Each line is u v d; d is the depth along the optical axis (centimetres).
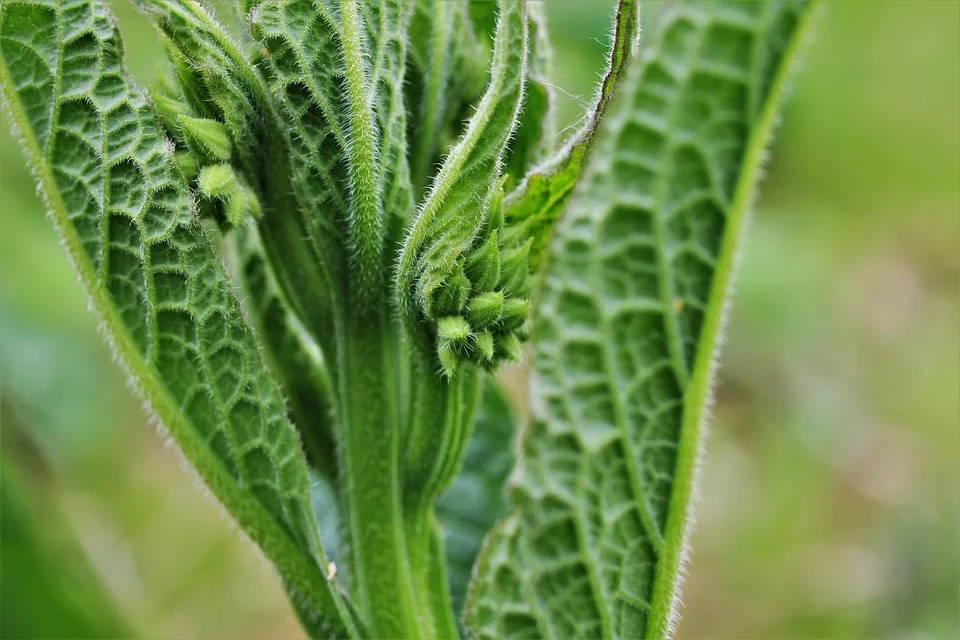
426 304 30
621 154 30
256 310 33
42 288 63
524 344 32
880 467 69
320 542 31
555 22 60
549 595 31
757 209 79
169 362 31
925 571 58
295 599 32
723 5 29
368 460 31
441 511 36
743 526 63
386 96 30
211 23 30
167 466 66
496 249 30
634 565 31
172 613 60
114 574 52
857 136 86
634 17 30
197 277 31
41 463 52
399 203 31
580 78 59
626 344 30
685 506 30
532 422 31
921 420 72
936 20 88
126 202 30
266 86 30
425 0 31
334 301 31
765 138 29
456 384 31
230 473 31
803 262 74
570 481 31
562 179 31
